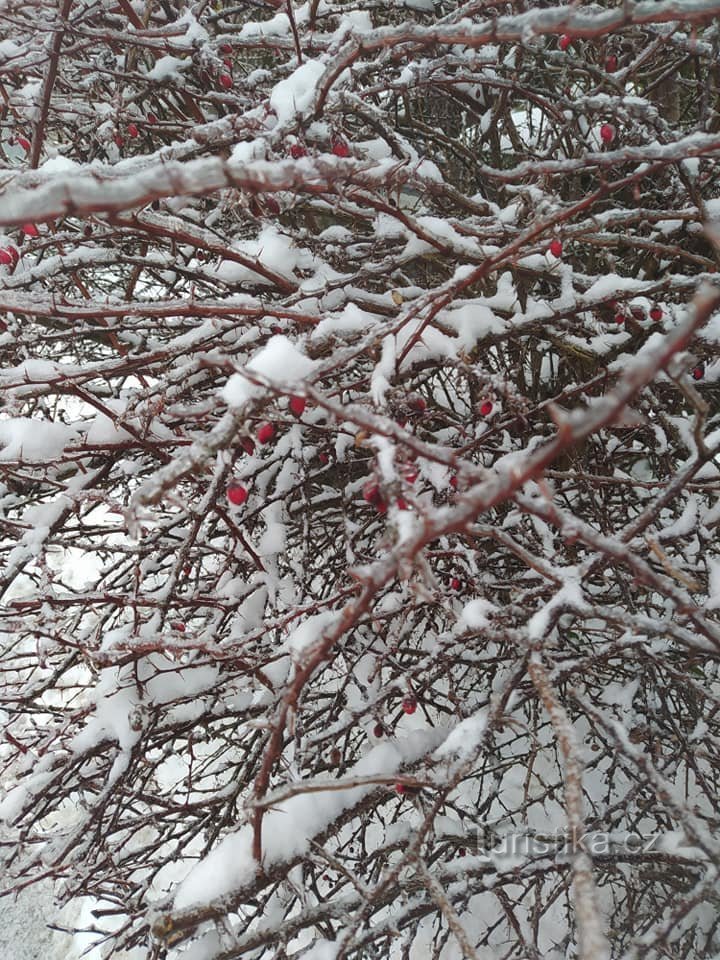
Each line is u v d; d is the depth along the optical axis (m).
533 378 3.09
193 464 1.22
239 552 2.60
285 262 2.24
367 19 2.77
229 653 1.88
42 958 3.65
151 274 3.15
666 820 2.34
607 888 2.86
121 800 2.22
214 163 1.05
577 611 1.40
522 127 3.95
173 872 3.63
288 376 1.39
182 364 2.50
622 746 1.31
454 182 3.37
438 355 2.04
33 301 1.85
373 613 2.20
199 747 4.10
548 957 2.56
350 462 2.55
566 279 2.15
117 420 1.92
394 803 3.35
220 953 1.60
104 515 4.96
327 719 2.39
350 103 2.02
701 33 2.35
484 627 1.51
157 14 3.01
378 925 1.68
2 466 2.21
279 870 1.66
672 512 2.92
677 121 3.32
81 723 2.41
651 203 2.94
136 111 3.36
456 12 2.02
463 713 1.98
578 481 2.50
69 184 0.96
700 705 2.44
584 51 2.89
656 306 2.07
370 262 2.39
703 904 2.46
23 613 2.26
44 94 2.39
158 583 3.71
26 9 2.74
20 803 2.08
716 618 2.01
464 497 0.92
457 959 2.86
